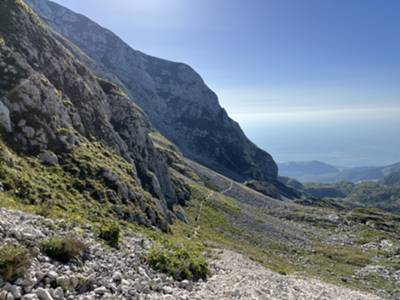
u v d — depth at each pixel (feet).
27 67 124.57
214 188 419.13
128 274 44.57
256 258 152.35
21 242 39.17
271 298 59.00
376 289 156.15
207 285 56.70
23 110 112.06
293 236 278.26
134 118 198.80
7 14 142.10
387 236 333.21
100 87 185.98
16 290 29.45
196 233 172.86
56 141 117.70
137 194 130.31
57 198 90.94
